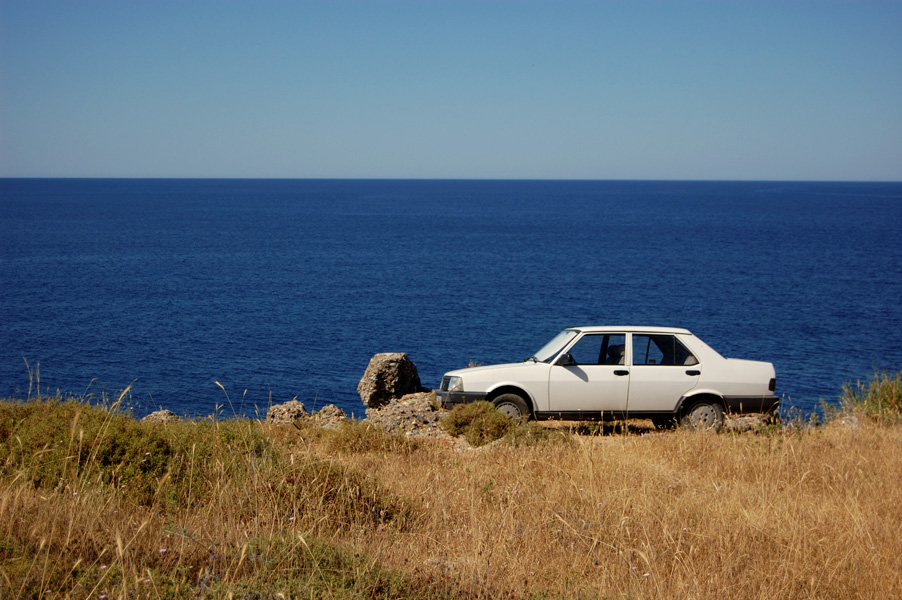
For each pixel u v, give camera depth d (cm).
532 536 620
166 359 3484
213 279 6719
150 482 663
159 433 764
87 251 8981
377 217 17338
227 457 740
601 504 668
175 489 650
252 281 6619
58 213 16812
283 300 5566
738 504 727
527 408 1234
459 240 11419
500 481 806
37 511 531
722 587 529
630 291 6206
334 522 627
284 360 3509
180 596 423
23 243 9819
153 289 6028
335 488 686
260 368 3322
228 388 2916
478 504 702
